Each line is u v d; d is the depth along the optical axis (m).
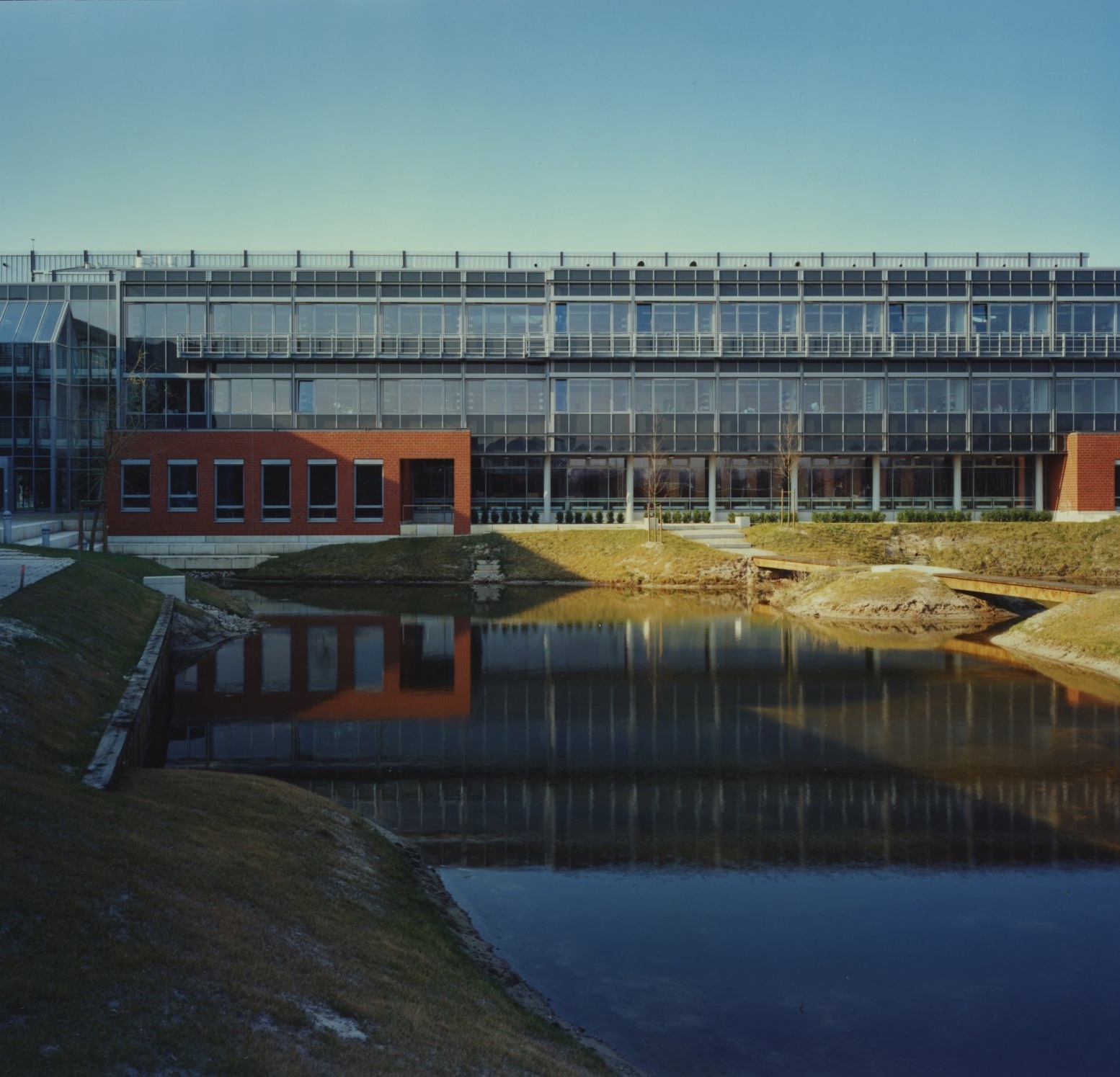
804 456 59.56
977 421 58.62
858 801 16.72
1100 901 12.98
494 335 58.00
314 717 22.20
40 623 20.95
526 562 50.69
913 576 40.12
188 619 32.41
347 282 57.56
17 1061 6.48
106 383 56.66
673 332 58.31
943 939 11.97
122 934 8.55
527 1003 10.20
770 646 31.41
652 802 16.69
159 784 14.12
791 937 11.98
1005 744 20.19
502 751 19.59
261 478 54.06
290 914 10.23
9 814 10.32
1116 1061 9.59
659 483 59.47
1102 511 57.44
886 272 58.59
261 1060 7.21
